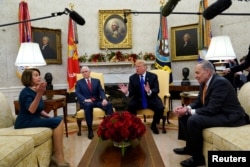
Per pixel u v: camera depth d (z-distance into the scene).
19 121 2.77
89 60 6.36
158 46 6.22
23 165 2.21
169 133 4.26
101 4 6.66
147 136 2.54
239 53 5.64
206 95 2.78
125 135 2.07
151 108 4.27
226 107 2.67
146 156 1.97
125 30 6.66
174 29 6.49
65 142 3.83
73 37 6.14
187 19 6.36
